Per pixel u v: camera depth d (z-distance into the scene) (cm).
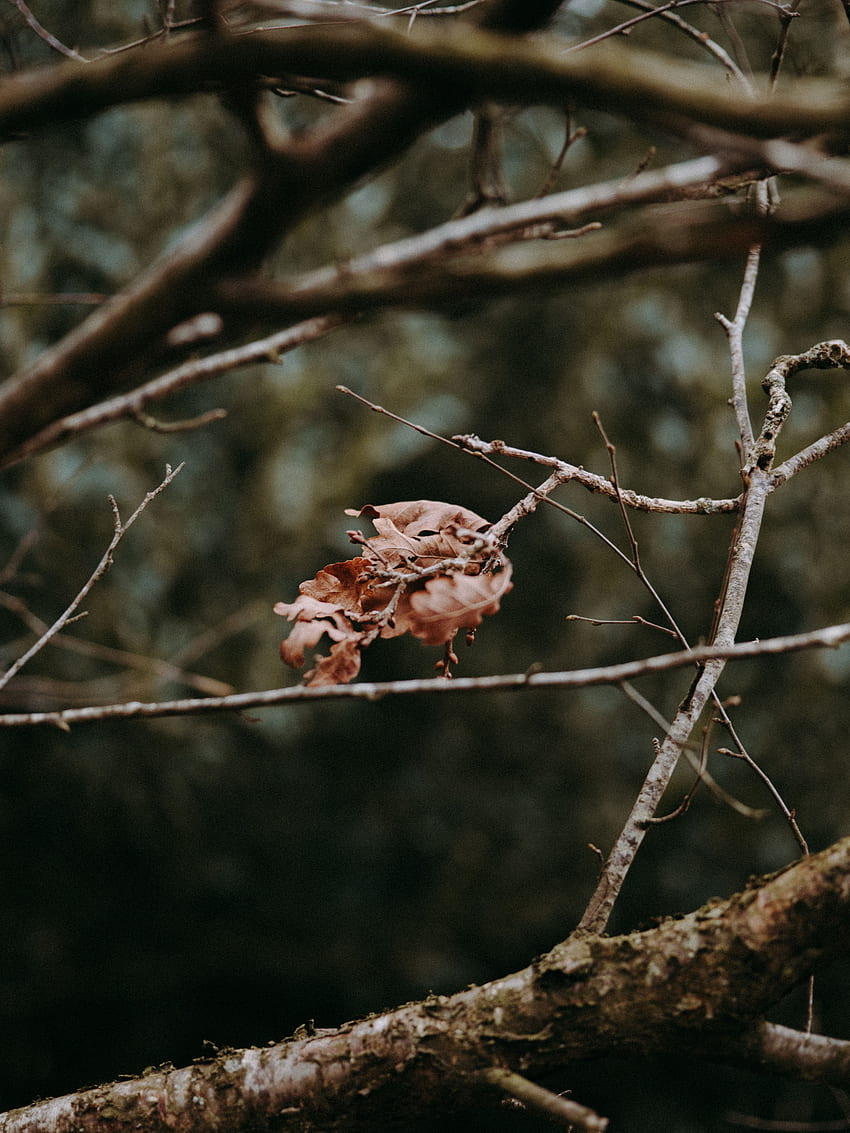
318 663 141
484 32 55
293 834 830
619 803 755
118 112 606
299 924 815
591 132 455
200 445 745
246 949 788
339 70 53
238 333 68
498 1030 121
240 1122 129
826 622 623
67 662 614
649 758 762
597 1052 120
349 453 738
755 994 115
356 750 849
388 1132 127
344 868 847
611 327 683
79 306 597
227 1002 796
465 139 631
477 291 58
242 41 53
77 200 604
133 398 114
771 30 371
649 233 56
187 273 60
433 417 740
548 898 779
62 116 55
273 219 58
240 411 750
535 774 810
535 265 57
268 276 67
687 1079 714
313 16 90
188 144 634
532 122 600
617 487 162
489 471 753
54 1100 137
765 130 52
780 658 669
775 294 639
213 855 782
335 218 659
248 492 744
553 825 802
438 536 154
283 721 714
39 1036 738
